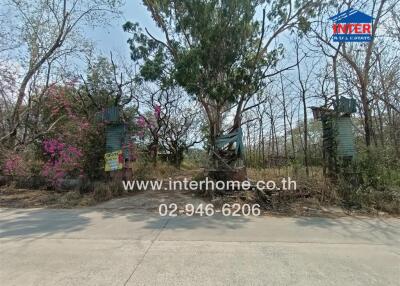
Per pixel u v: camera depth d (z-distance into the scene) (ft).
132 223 19.25
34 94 38.55
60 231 17.37
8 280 11.04
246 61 32.30
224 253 13.93
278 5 35.06
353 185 26.25
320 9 34.58
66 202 25.54
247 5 31.17
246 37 32.30
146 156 50.75
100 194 27.45
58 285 10.65
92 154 31.78
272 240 16.02
